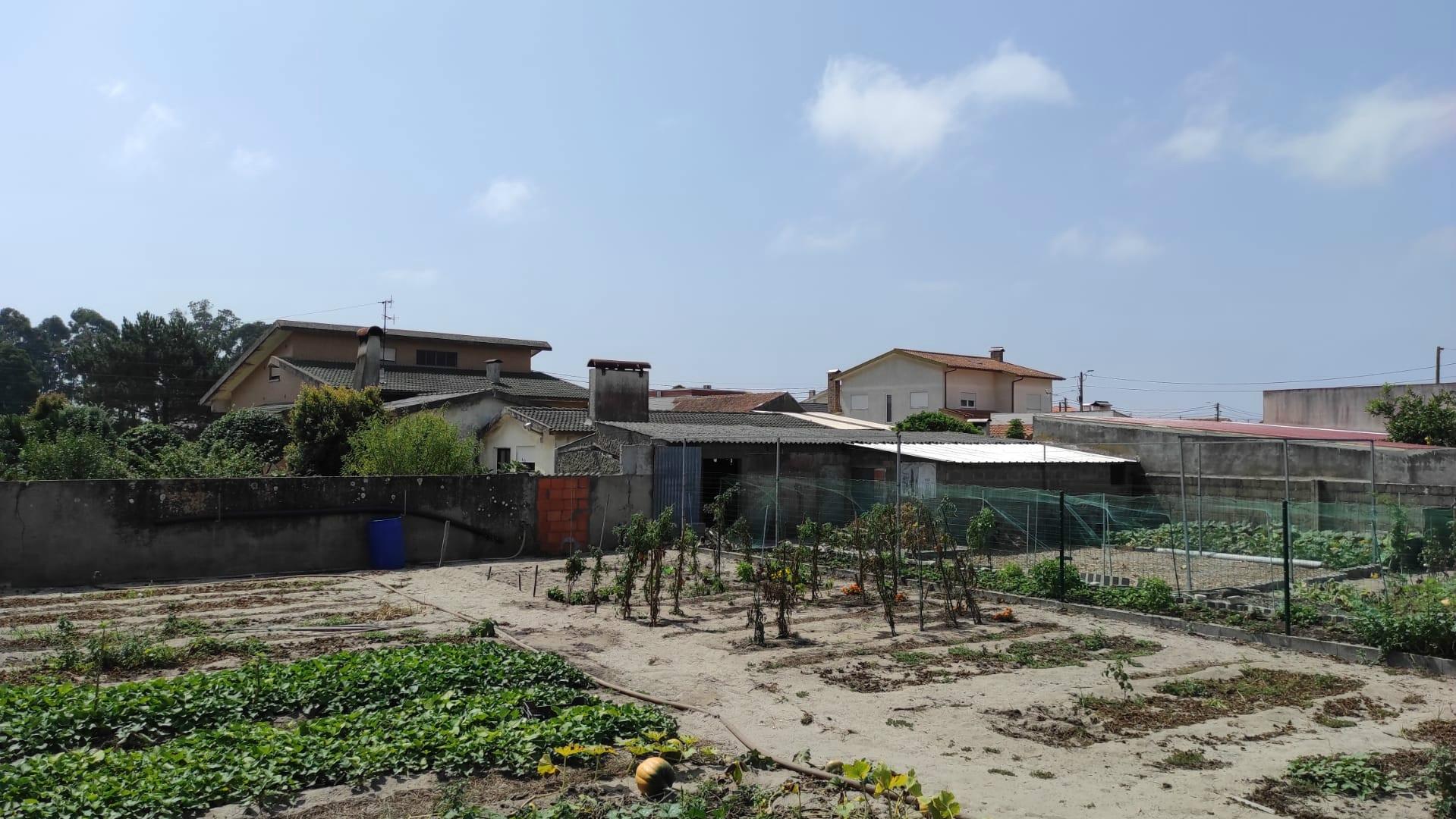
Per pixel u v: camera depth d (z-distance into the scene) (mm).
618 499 23875
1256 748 8609
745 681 10930
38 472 25516
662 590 17469
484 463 34062
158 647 11500
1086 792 7477
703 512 25000
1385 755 8383
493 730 8156
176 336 51469
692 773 7703
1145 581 16391
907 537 17688
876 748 8523
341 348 45688
